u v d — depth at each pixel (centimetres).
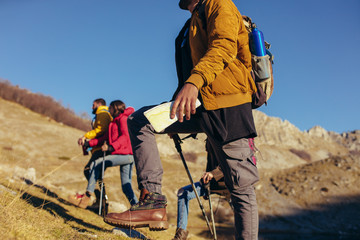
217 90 173
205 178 299
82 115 10169
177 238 335
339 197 5878
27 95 8994
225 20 165
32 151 4684
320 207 5538
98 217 435
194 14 192
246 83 180
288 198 5794
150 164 208
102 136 485
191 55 192
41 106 8700
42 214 267
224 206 4272
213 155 291
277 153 16700
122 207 582
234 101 174
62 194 621
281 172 7044
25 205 271
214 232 232
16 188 400
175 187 3641
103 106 503
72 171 3372
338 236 4291
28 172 645
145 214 207
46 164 3562
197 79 150
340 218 5078
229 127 174
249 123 176
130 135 213
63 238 197
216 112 174
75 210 425
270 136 19288
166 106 173
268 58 192
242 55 182
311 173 6769
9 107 7656
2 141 4809
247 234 186
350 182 6388
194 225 2595
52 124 7325
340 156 7706
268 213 5138
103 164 434
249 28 200
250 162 185
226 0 176
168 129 200
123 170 472
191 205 3200
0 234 152
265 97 200
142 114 204
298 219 4988
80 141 479
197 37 184
